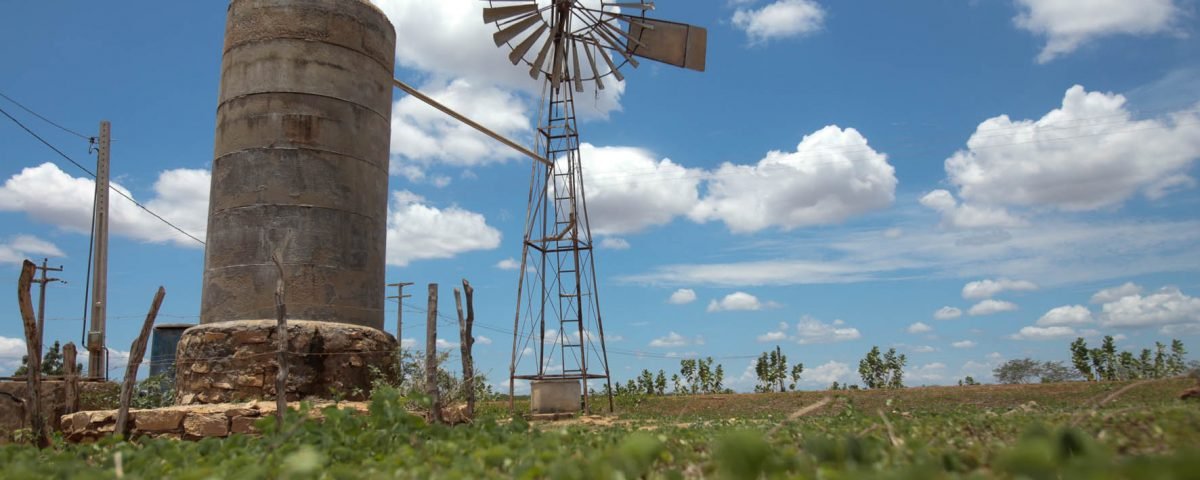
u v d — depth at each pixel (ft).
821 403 27.50
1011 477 14.76
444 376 54.85
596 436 29.37
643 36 87.10
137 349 42.75
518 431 30.45
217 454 24.81
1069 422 25.89
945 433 25.53
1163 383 85.56
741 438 13.32
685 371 136.67
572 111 87.15
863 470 15.38
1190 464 10.80
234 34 58.59
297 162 55.62
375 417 29.40
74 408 47.50
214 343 51.78
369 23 60.70
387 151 62.13
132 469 22.27
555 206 85.51
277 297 38.29
